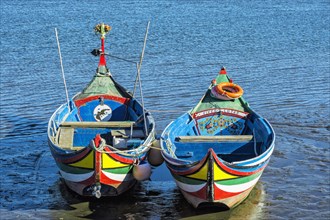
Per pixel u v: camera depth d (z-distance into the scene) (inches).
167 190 753.6
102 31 912.3
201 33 1999.3
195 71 1382.9
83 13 2625.5
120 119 887.7
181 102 1117.7
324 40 1872.5
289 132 939.3
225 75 884.0
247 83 1262.3
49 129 761.6
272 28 2160.4
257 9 2888.8
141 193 743.7
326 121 991.0
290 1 3334.2
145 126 794.8
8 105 1107.3
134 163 701.9
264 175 781.9
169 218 672.4
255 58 1550.2
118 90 910.4
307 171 791.7
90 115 880.9
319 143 892.0
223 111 822.5
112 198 728.3
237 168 643.5
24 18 2409.0
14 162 834.8
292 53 1628.9
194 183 649.6
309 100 1122.7
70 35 1926.7
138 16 2518.5
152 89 1212.5
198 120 817.5
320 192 729.6
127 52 1631.4
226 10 2822.3
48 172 805.2
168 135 746.2
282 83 1262.3
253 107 1078.4
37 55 1573.6
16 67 1422.2
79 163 677.9
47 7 2856.8
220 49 1686.8
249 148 749.9
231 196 664.4
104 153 663.1
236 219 666.2
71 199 725.3
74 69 1405.0
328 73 1360.7
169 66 1438.2
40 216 677.3
